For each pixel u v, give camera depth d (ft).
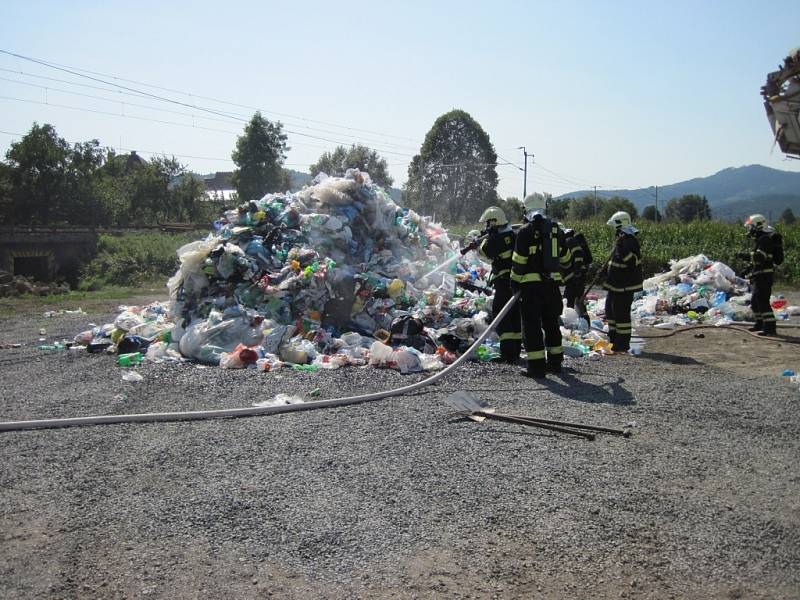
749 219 39.47
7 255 100.48
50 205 159.63
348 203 38.83
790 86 18.44
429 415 21.65
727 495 15.31
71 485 16.39
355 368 28.50
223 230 36.94
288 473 16.83
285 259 35.50
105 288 89.40
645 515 14.37
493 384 25.85
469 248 32.01
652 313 47.83
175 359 30.63
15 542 13.64
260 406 22.45
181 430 20.56
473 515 14.44
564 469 16.88
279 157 193.06
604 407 22.39
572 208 228.84
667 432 19.75
